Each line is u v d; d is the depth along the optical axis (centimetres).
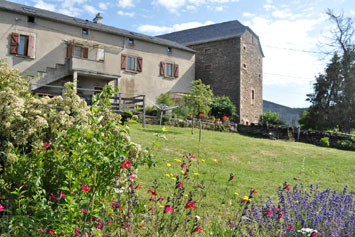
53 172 311
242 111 2791
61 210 267
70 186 285
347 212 391
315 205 414
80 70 1875
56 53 1942
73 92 391
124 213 349
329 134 2058
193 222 347
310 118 3198
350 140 1970
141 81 2353
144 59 2386
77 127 299
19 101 330
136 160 359
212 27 3203
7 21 1775
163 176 677
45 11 2069
